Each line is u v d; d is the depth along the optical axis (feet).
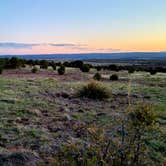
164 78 137.80
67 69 188.44
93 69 220.02
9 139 32.14
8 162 25.58
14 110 45.55
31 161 26.05
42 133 34.76
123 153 15.58
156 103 60.18
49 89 75.56
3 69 147.33
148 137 32.83
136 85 102.89
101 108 54.13
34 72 143.74
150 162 17.99
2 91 64.13
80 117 44.75
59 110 49.42
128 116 16.30
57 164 16.80
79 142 30.63
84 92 67.00
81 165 16.01
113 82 113.60
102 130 17.10
